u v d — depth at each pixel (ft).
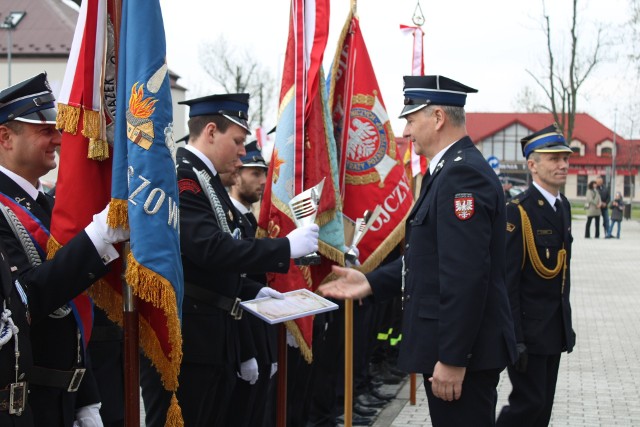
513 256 16.30
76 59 10.82
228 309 14.12
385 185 20.83
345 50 20.34
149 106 10.30
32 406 10.52
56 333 10.78
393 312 25.25
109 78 10.87
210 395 14.26
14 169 10.93
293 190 16.05
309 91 16.29
